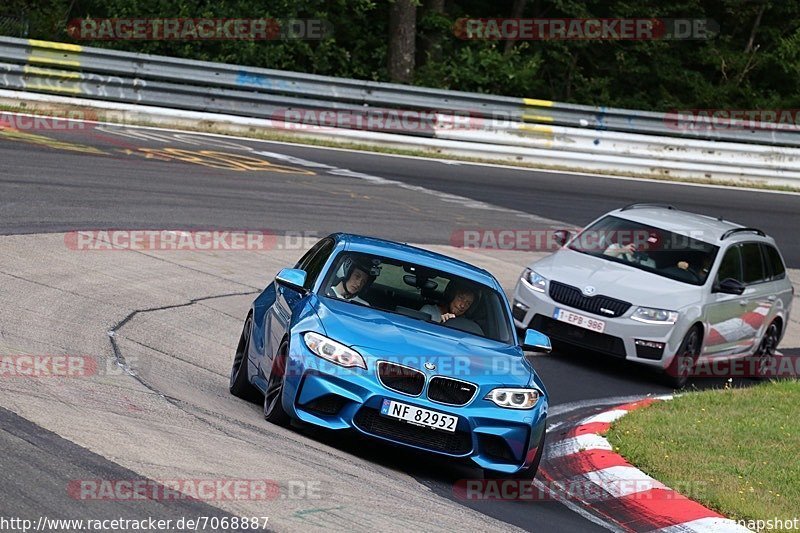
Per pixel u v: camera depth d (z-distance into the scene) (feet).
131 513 64.23
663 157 315.37
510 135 302.45
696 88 446.19
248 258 177.37
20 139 225.97
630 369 160.86
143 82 278.05
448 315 102.53
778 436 121.49
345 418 90.02
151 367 111.14
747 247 173.17
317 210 213.25
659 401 136.26
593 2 431.02
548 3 444.55
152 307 140.05
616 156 311.06
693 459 107.45
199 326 137.80
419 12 403.54
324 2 383.04
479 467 91.45
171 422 87.04
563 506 91.04
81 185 195.52
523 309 157.38
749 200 297.94
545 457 108.17
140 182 207.41
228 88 285.23
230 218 196.44
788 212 289.94
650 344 150.30
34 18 355.56
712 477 101.45
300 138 285.23
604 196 271.69
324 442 94.48
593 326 151.84
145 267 158.51
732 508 92.63
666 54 449.48
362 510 74.28
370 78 382.01
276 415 95.66
